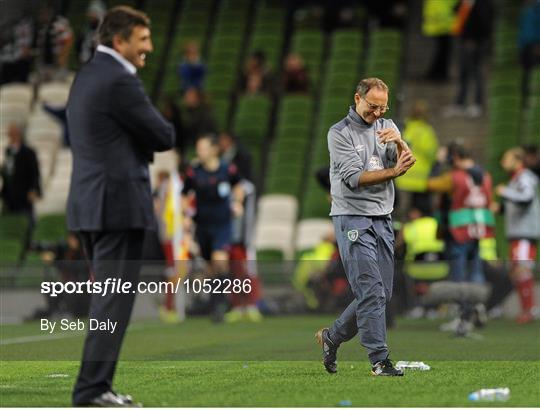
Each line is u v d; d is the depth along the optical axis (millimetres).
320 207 75875
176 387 27234
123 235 23688
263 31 96812
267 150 84938
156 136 23734
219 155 60969
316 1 97250
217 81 91188
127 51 24125
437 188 48531
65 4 100250
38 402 24078
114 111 23609
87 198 23562
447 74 88312
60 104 85750
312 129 85250
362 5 96250
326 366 30156
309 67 91875
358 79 88250
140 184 23828
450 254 48656
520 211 57188
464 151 48906
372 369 29219
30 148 71938
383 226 28828
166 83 91688
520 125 82062
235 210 56250
